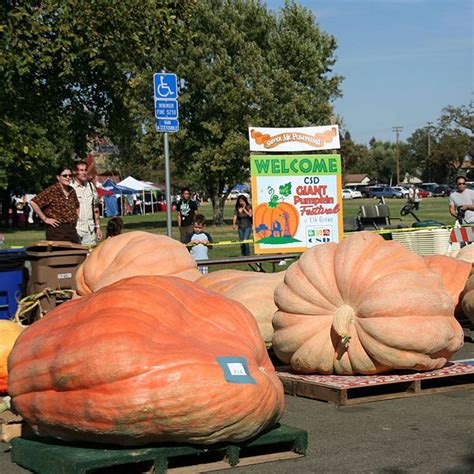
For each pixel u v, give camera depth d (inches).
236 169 1823.3
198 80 1781.5
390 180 5777.6
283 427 230.7
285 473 211.5
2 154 617.0
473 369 313.3
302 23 1892.2
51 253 430.3
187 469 210.2
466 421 264.8
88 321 205.6
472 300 403.2
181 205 770.2
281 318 314.0
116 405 193.6
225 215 2352.4
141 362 195.8
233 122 1807.3
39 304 382.9
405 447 236.1
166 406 193.8
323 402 295.1
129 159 2203.5
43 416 206.7
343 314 294.8
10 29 569.6
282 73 1815.9
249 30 1866.4
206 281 368.5
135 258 369.4
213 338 211.9
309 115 1862.7
